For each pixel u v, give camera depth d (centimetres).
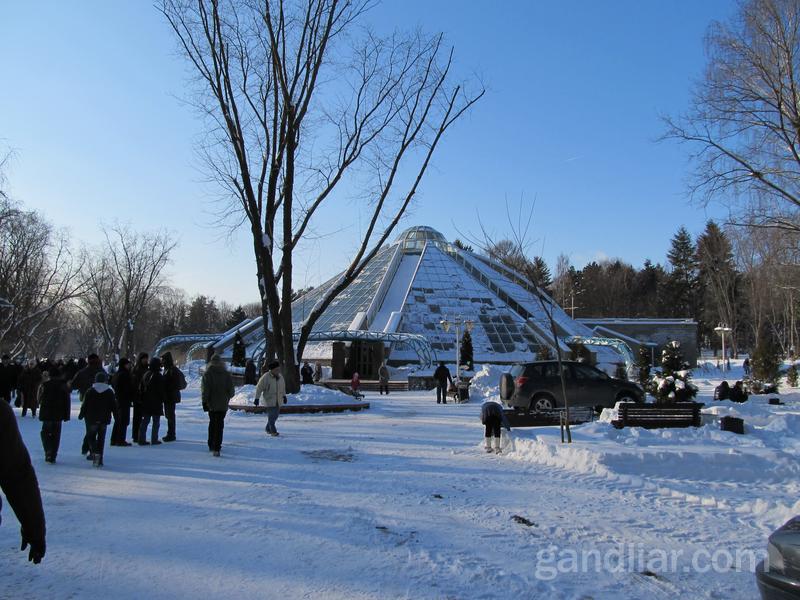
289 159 2173
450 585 518
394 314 4900
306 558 580
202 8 2019
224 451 1217
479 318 5241
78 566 552
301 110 2153
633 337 6500
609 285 10338
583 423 1470
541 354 4269
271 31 2039
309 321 2334
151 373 1313
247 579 525
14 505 335
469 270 6100
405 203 2359
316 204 2217
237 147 2098
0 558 571
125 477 952
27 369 1977
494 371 3212
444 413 2125
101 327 5606
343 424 1728
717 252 6838
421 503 797
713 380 4581
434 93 2247
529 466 1067
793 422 1379
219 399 1160
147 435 1516
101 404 1042
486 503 805
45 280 4453
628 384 1875
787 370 3597
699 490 887
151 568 549
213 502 792
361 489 874
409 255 6322
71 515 724
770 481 963
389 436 1452
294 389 2208
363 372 4556
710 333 9331
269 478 948
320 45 2117
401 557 586
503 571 555
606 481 941
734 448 1108
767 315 5506
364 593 498
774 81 2153
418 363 4628
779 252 2778
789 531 418
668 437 1230
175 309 10481
